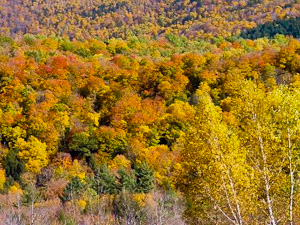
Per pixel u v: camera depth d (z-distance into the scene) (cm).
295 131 1586
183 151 1792
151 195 3112
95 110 6644
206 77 7212
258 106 1689
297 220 1555
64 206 2916
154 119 5972
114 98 6694
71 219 2392
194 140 1723
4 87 6353
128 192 3259
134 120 5909
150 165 4744
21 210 2472
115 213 2439
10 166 4984
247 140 1709
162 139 6066
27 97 6206
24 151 5197
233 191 1556
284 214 1573
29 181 4409
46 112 5953
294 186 1563
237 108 1742
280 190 1594
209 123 1688
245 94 1719
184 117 5828
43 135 5656
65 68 7456
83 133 5625
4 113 5825
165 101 6912
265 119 1669
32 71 7138
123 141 5634
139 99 6769
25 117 5969
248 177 1609
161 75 7450
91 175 4659
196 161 1697
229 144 1627
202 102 1769
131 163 5316
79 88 7050
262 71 6994
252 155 1681
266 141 1636
